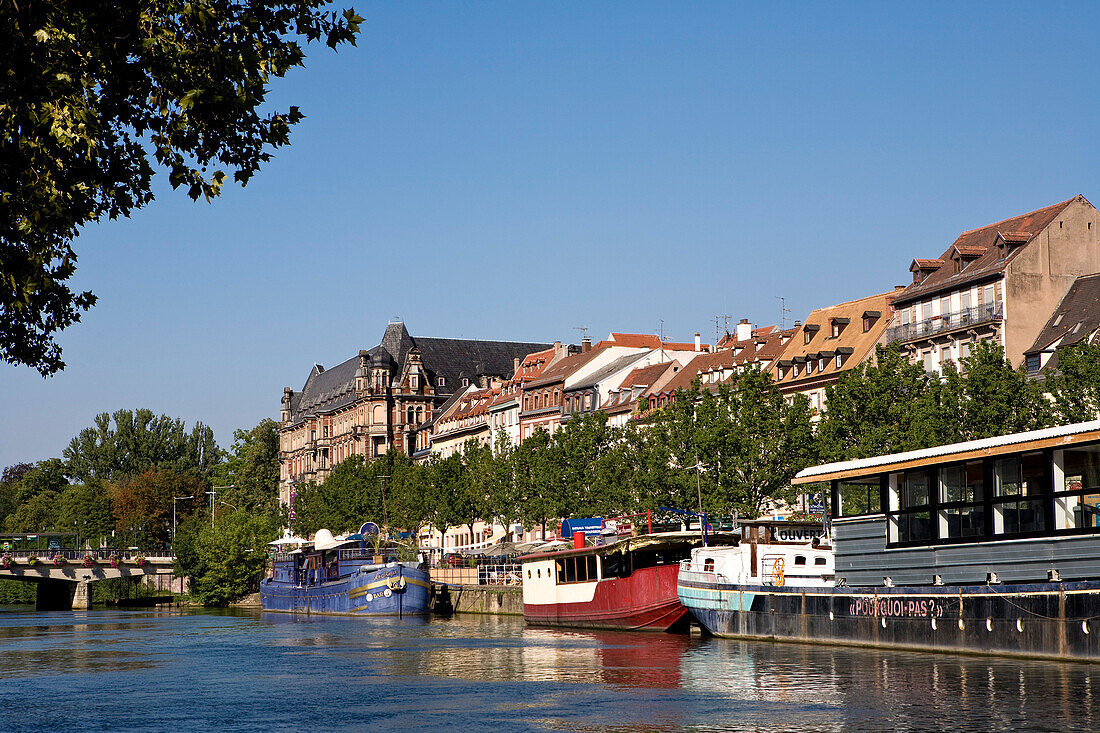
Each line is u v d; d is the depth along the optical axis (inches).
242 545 5438.0
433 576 4247.0
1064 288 3378.4
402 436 7647.6
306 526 6535.4
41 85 751.1
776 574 2167.8
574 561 2913.4
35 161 802.2
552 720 1397.6
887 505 1920.5
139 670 2094.0
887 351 2883.9
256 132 873.5
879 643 1916.8
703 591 2346.2
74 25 778.2
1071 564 1636.3
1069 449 1658.5
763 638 2171.5
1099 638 1573.6
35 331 1035.9
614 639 2474.2
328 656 2295.8
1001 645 1711.4
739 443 3152.1
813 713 1368.1
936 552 1831.9
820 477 2023.9
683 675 1732.3
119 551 5511.8
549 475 4025.6
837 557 2015.3
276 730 1397.6
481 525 5644.7
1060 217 3405.5
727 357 4618.6
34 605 5851.4
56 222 845.2
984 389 2620.6
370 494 5915.4
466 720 1419.8
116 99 812.0
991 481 1758.1
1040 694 1401.3
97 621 3890.3
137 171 855.1
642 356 5354.3
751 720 1349.7
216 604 5359.3
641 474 3363.7
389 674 1927.9
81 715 1540.4
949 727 1254.3
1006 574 1723.7
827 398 2913.4
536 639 2551.7
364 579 3941.9
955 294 3518.7
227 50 842.2
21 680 1958.7
